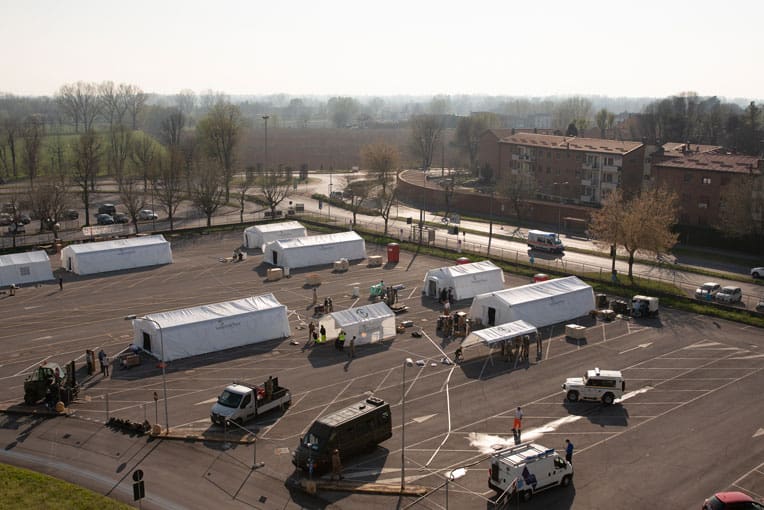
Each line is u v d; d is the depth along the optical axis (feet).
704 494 122.93
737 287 261.85
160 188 465.47
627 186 438.40
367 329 203.10
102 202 475.31
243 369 182.80
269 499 119.96
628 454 137.59
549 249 334.44
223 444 140.05
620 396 161.79
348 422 131.34
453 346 201.67
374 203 495.00
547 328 220.02
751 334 213.25
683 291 261.24
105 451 137.08
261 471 129.59
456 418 153.99
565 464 124.77
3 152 646.74
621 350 199.31
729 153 454.40
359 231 378.32
